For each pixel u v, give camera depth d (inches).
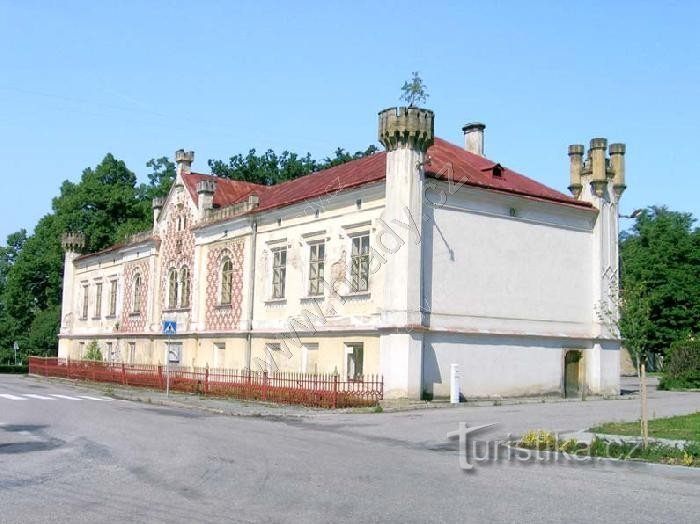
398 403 1003.3
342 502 380.2
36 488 415.8
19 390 1382.9
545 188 1360.7
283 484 428.1
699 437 637.3
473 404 1048.2
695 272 2155.5
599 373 1273.4
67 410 941.8
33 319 2979.8
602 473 486.3
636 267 2192.4
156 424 783.1
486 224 1163.3
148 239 1820.9
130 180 2893.7
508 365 1161.4
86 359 2078.0
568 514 359.3
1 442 620.4
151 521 338.0
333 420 860.6
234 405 1063.0
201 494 398.3
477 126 1515.7
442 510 364.5
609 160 1357.0
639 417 832.3
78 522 335.6
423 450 593.9
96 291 2165.4
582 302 1285.7
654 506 380.2
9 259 3543.3
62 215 2738.7
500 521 343.3
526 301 1200.2
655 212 2935.5
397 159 1072.2
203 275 1592.0
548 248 1245.7
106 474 460.8
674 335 2081.7
